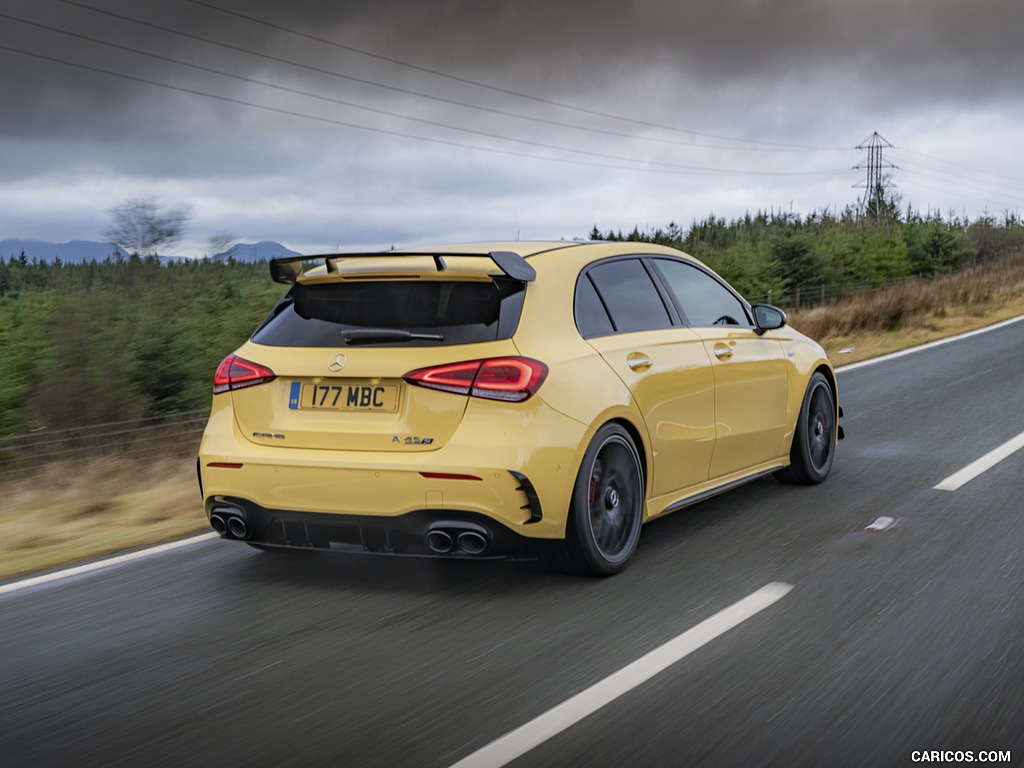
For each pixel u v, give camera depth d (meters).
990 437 7.95
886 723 2.96
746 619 3.95
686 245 36.00
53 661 3.77
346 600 4.39
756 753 2.79
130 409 11.21
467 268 4.47
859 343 17.84
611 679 3.38
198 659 3.72
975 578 4.39
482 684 3.38
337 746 2.93
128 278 12.65
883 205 53.81
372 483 4.28
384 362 4.36
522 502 4.22
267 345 4.67
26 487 8.62
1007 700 3.10
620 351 4.79
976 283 29.09
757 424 5.84
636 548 5.02
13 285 13.01
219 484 4.60
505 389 4.22
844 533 5.23
